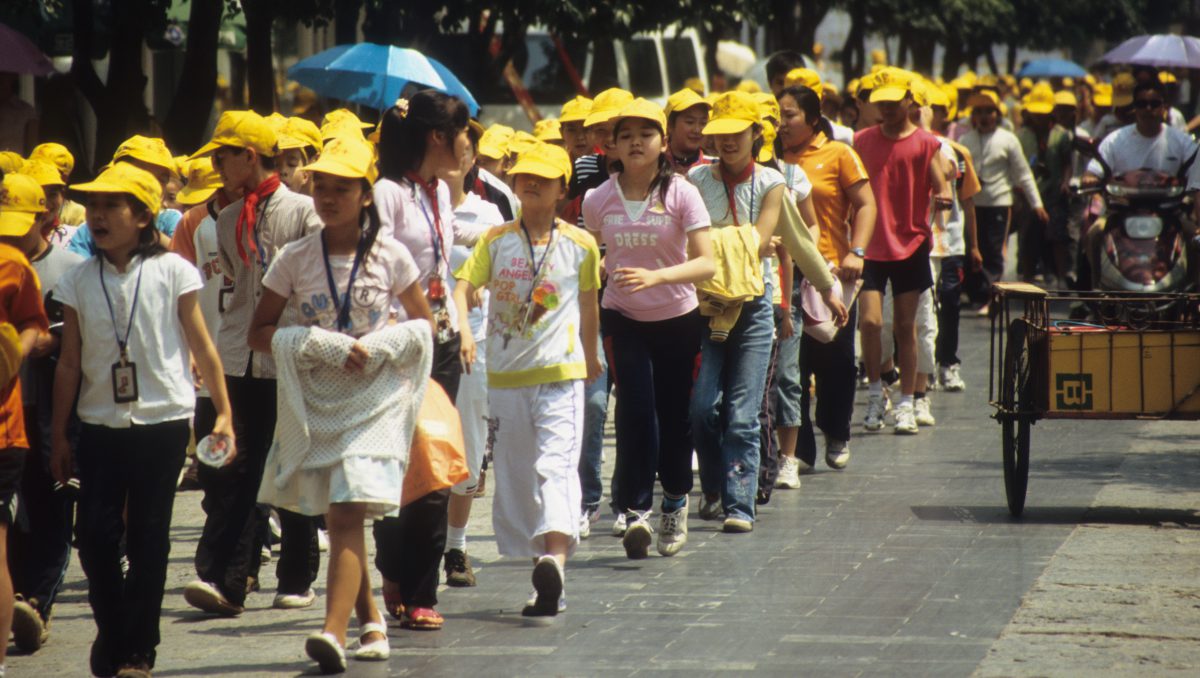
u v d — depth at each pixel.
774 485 37.41
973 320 74.31
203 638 25.91
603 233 30.66
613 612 26.89
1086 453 42.34
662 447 31.16
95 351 23.67
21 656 25.42
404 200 26.31
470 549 32.44
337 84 51.72
